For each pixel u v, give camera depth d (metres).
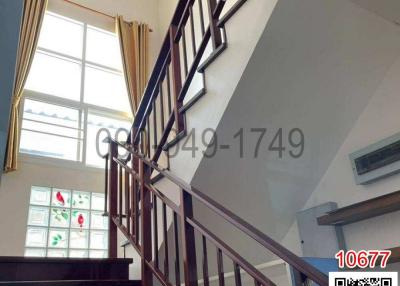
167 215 2.39
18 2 1.67
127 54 5.30
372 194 2.40
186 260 1.75
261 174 2.49
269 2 1.94
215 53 2.21
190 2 2.46
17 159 4.17
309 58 2.14
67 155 4.62
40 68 4.79
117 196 3.03
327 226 2.54
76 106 4.89
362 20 2.12
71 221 4.32
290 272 1.80
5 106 1.56
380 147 2.35
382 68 2.38
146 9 5.89
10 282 1.96
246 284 2.64
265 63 2.04
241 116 2.16
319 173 2.71
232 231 2.61
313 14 2.00
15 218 4.00
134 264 2.74
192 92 2.85
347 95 2.40
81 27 5.30
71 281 2.08
